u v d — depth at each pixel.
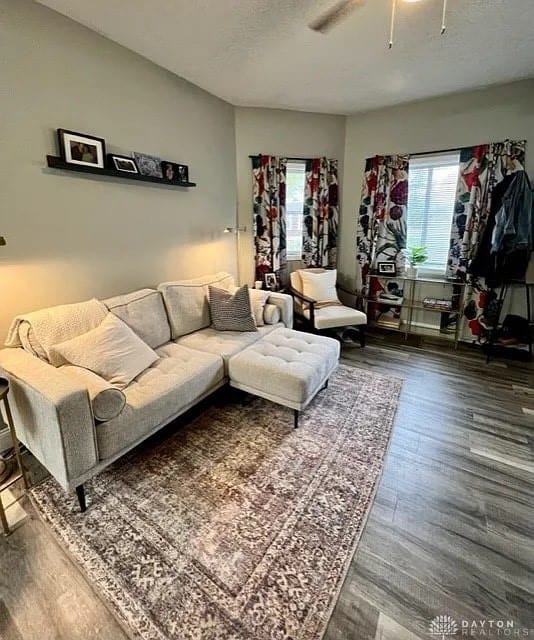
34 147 2.03
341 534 1.48
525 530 1.51
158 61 2.66
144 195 2.75
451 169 3.65
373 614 1.18
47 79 2.04
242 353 2.42
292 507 1.62
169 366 2.18
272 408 2.50
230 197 3.75
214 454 2.00
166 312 2.69
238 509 1.61
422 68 2.80
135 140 2.63
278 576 1.30
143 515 1.58
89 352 1.88
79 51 2.18
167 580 1.29
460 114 3.42
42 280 2.17
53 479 1.80
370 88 3.22
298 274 3.97
